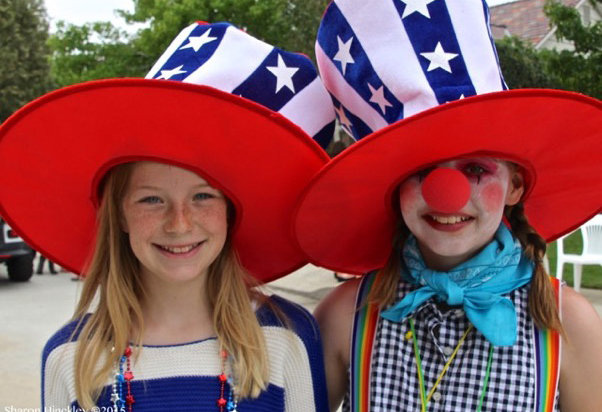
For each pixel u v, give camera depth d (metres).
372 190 1.68
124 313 1.67
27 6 26.20
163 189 1.59
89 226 1.87
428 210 1.58
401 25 1.56
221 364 1.64
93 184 1.71
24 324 5.71
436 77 1.52
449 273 1.60
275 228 1.83
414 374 1.61
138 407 1.56
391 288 1.70
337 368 1.79
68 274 8.80
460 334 1.59
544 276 1.59
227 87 1.65
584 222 1.94
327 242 1.86
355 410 1.68
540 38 21.31
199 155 1.55
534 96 1.35
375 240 1.92
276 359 1.69
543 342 1.55
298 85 1.75
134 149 1.55
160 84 1.34
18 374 4.27
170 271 1.60
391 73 1.55
